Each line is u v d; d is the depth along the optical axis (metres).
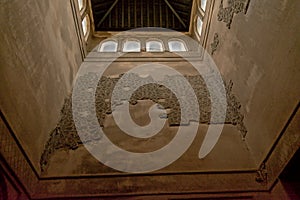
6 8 4.06
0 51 3.85
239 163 5.27
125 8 10.66
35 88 4.94
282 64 4.55
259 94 5.29
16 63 4.29
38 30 5.18
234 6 6.52
